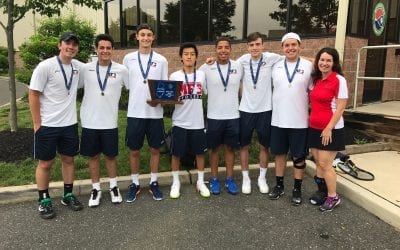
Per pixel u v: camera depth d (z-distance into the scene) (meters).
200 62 10.02
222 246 3.52
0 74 25.58
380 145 6.30
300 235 3.73
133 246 3.51
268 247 3.51
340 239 3.66
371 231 3.82
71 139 4.18
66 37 3.92
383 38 8.21
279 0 8.04
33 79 3.88
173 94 4.39
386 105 7.84
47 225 3.92
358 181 4.84
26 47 12.77
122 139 6.39
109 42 4.21
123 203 4.48
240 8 8.93
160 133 4.57
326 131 4.05
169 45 11.05
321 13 7.29
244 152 4.83
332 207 4.28
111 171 4.51
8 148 5.74
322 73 4.14
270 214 4.20
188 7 10.34
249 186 4.82
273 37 8.26
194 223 3.97
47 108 4.00
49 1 6.33
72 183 4.39
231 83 4.59
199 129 4.64
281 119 4.41
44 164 4.08
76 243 3.56
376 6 7.75
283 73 4.38
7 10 6.29
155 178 4.71
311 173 5.42
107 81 4.25
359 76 7.44
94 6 6.70
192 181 5.18
